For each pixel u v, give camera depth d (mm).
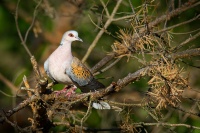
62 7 16531
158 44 10680
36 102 10406
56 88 15125
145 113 13820
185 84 9906
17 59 17281
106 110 14367
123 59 14938
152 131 13367
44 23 17109
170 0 13094
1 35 17203
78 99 10336
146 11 11086
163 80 9805
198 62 14281
